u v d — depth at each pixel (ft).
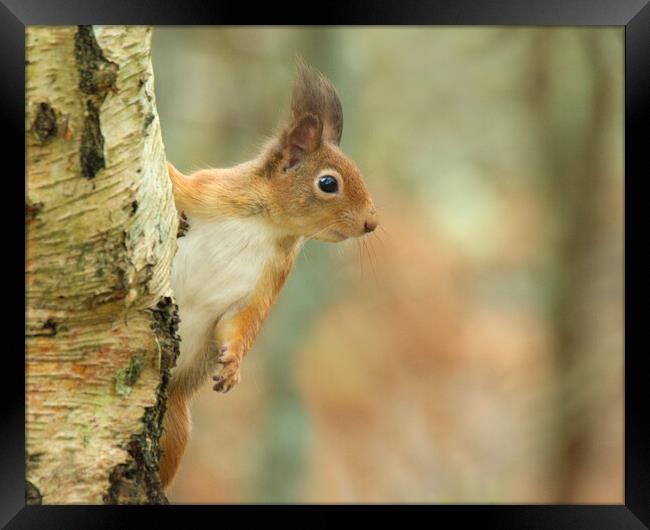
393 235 49.42
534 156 47.80
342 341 46.42
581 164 45.96
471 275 50.24
